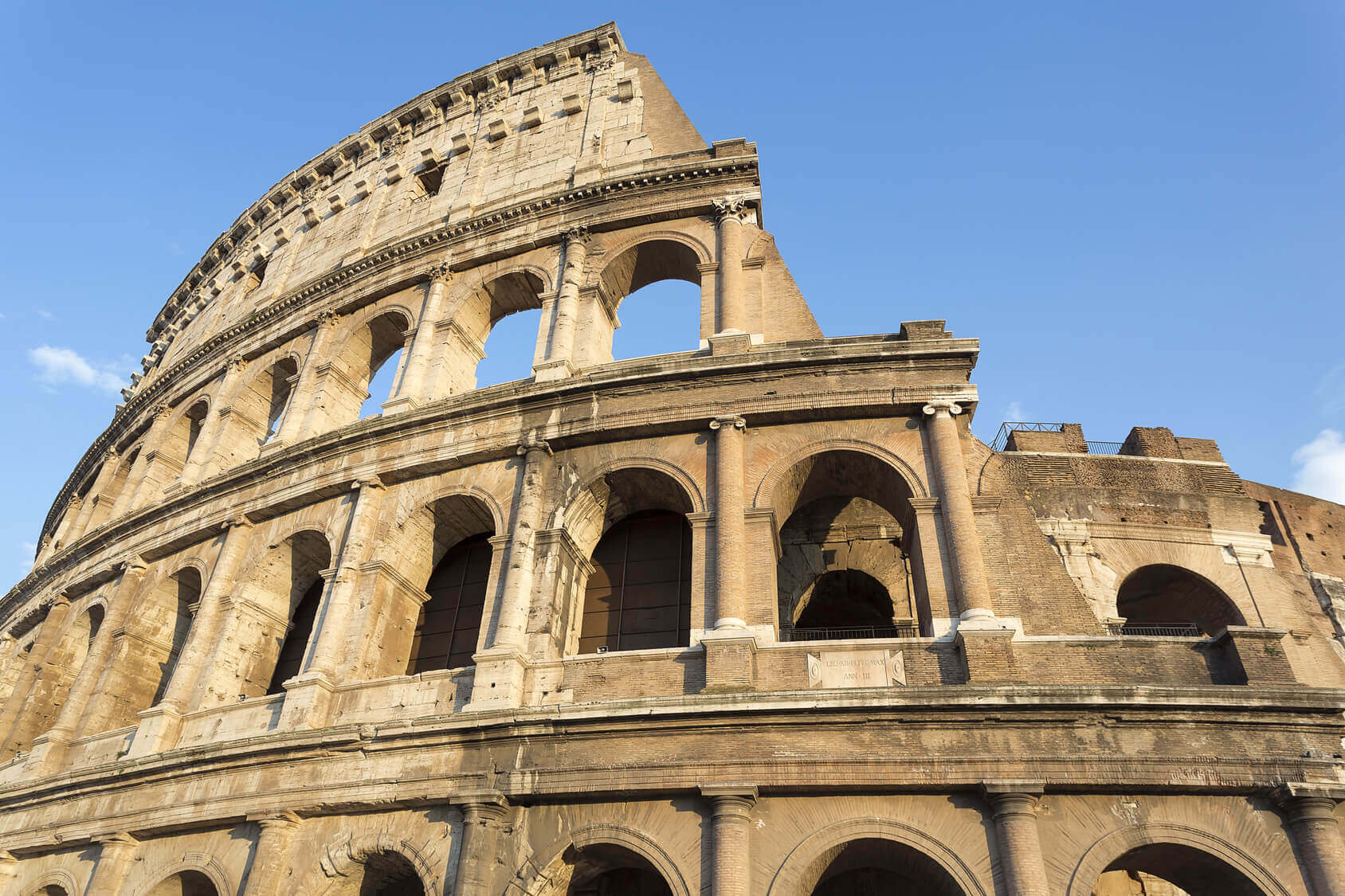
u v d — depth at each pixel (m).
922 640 24.81
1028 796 21.48
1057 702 22.23
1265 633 23.70
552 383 31.44
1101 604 34.75
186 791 28.50
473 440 32.06
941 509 26.91
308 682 28.41
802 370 29.84
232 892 26.05
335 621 29.83
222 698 31.94
